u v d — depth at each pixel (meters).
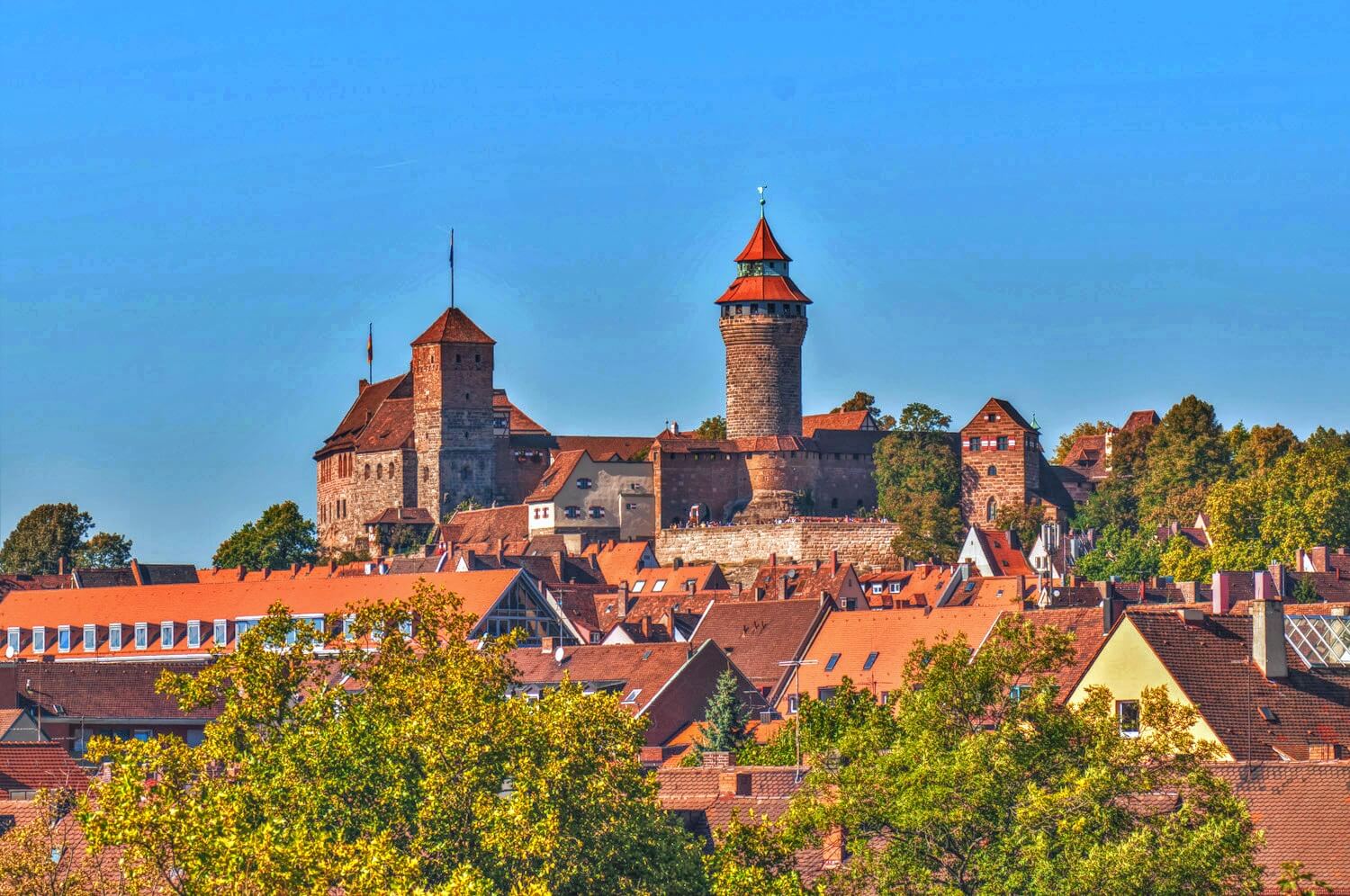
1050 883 159.62
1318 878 177.12
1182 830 161.50
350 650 190.50
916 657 180.62
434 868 162.88
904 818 165.12
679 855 167.12
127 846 148.88
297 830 147.50
